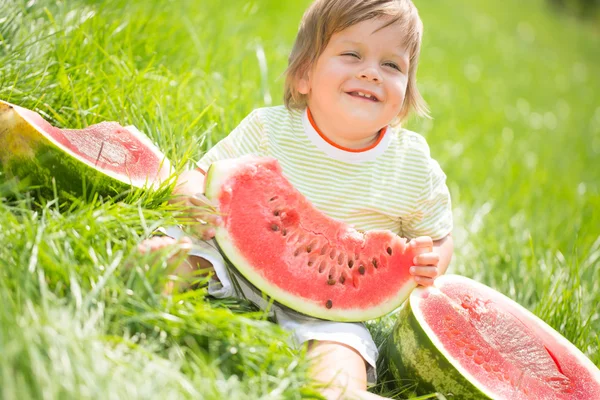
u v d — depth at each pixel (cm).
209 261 233
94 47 332
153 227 214
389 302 232
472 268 360
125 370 164
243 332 192
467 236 400
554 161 707
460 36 1170
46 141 218
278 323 232
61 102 282
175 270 218
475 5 1552
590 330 304
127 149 250
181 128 309
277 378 187
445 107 736
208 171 231
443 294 233
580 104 1070
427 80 805
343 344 219
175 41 413
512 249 377
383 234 238
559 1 1961
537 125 846
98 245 202
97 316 178
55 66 298
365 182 266
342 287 229
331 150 266
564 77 1221
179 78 356
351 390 200
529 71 1160
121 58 344
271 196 233
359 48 260
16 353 153
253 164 235
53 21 308
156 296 193
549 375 223
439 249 275
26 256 189
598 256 376
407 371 218
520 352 228
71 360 158
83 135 244
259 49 427
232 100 359
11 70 273
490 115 795
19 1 310
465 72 959
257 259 225
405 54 266
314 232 233
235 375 187
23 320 163
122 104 294
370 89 257
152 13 401
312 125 269
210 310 195
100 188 227
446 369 210
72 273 185
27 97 267
